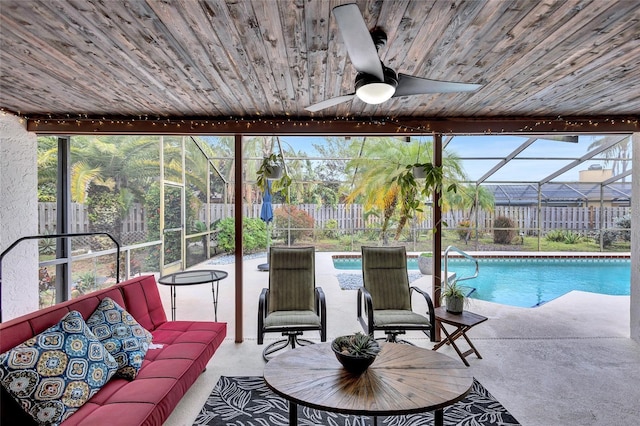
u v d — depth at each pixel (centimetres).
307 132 388
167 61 245
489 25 199
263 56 237
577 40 216
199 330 301
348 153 1026
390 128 389
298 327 318
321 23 196
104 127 380
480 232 1016
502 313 482
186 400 270
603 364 329
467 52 233
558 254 923
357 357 204
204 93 311
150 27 200
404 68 259
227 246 1005
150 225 631
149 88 297
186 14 187
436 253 401
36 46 222
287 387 194
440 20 193
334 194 994
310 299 380
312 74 268
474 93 314
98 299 267
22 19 191
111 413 182
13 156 364
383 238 973
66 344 201
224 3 177
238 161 394
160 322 322
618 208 995
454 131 390
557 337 396
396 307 384
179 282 384
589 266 883
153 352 259
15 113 365
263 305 323
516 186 1003
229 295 577
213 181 949
